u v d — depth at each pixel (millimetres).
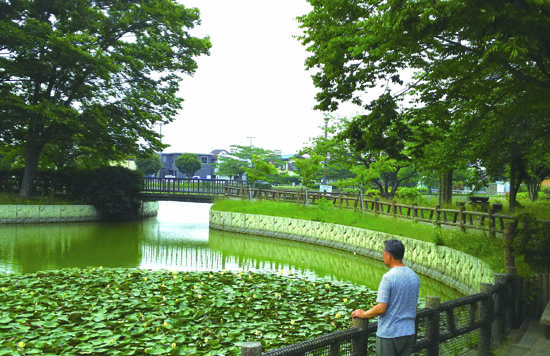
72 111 26859
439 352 5230
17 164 34156
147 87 31172
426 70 9203
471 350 5895
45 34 26234
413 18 6875
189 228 29234
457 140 16156
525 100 8641
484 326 5879
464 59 7750
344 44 8914
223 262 16828
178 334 6719
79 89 28828
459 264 12156
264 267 15742
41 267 14734
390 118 9281
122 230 26922
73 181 32781
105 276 11484
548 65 8508
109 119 29375
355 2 8797
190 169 73500
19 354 5734
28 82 28297
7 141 29516
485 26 6414
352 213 21969
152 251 19359
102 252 18594
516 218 8234
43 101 26406
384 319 3816
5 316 7383
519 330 6828
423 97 9766
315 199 27781
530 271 7469
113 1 30500
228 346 6348
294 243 22859
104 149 31719
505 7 6215
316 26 9617
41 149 31203
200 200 33781
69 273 11898
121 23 29234
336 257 18469
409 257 15562
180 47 31953
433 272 13812
